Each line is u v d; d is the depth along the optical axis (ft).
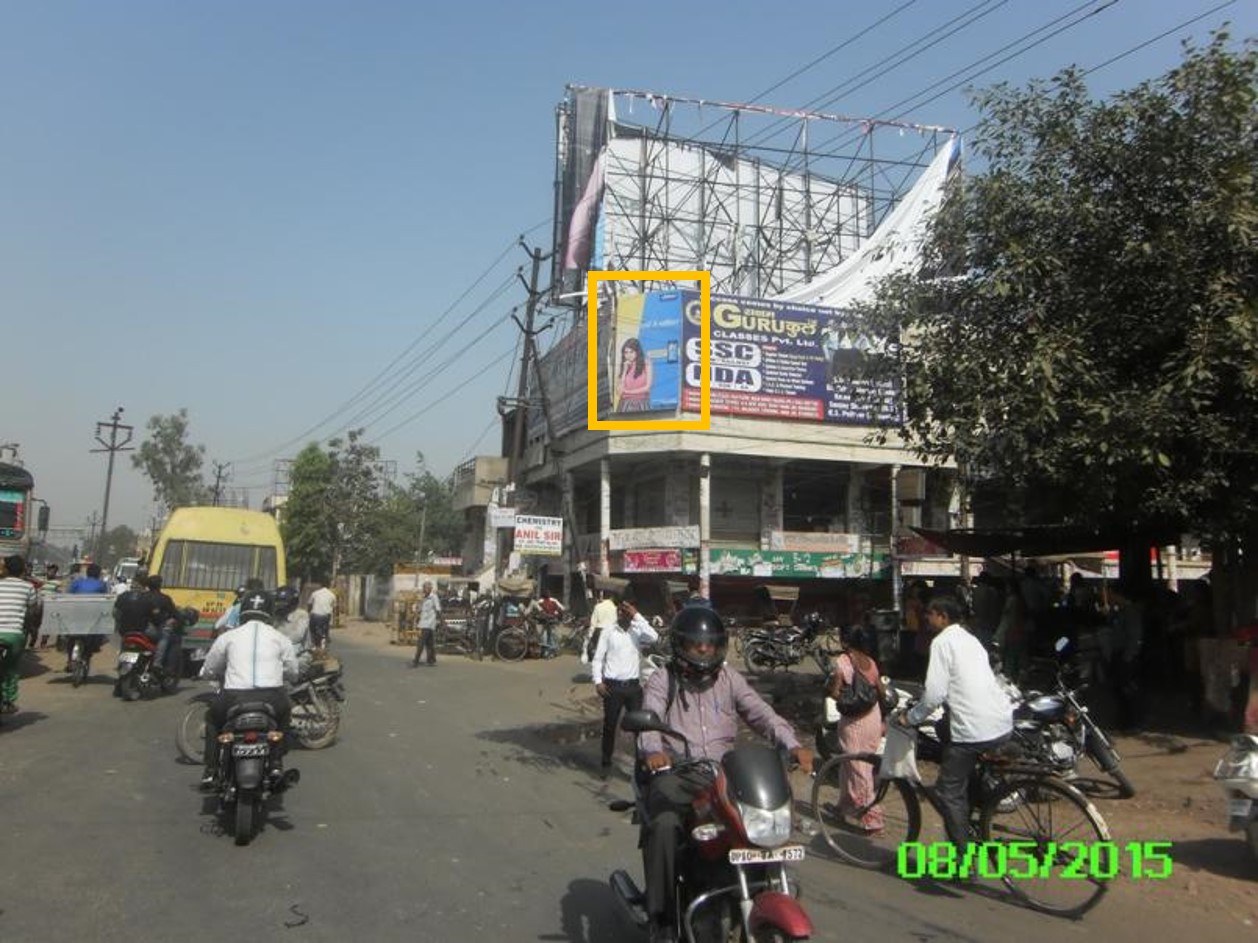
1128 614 37.27
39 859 19.13
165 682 46.03
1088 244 32.94
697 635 14.52
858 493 104.37
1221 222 28.78
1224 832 23.09
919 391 35.14
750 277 116.47
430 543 231.30
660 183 115.24
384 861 19.83
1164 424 28.73
